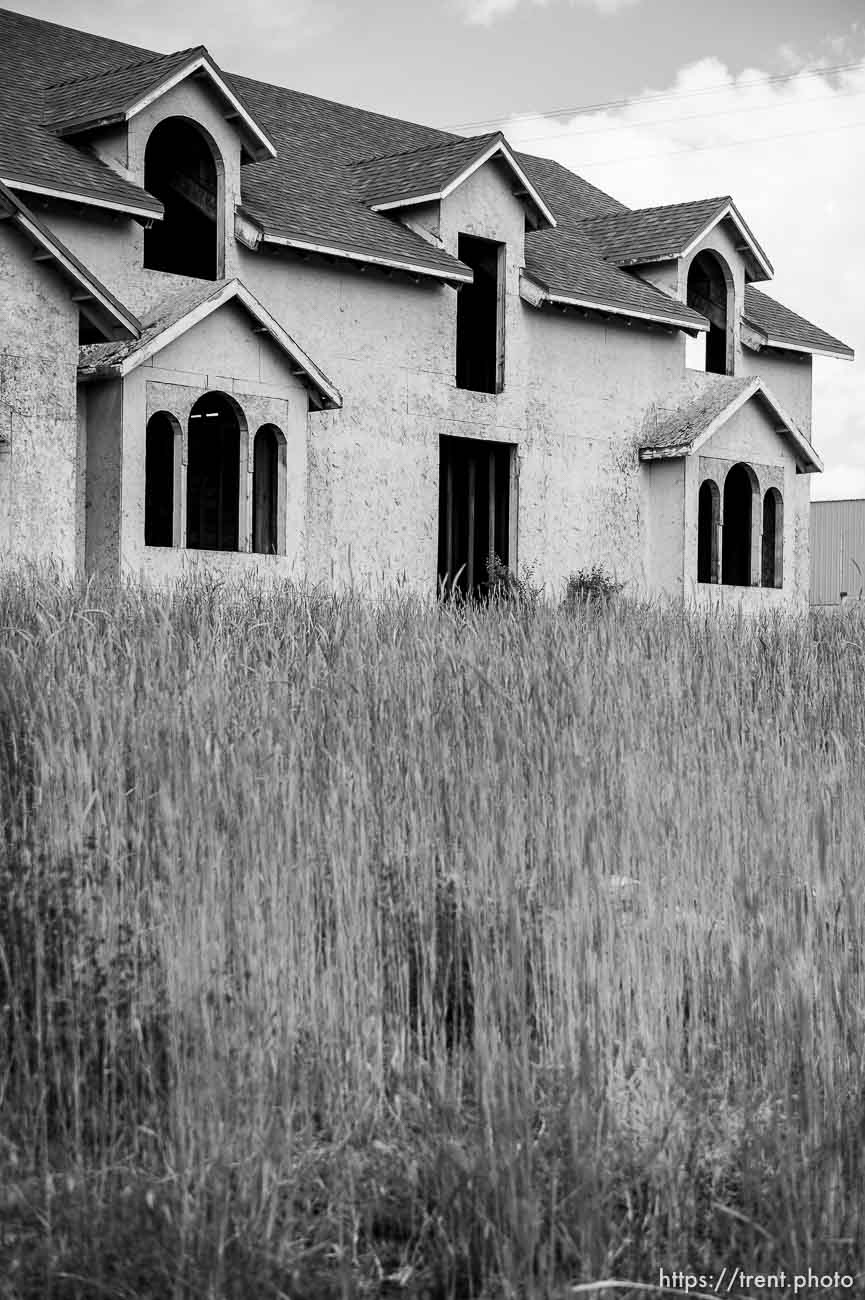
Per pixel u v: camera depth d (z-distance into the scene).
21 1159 4.43
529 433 24.25
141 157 19.55
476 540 24.11
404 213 23.22
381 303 22.19
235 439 20.33
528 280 24.03
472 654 7.52
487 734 6.27
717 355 28.39
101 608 9.68
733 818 6.04
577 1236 4.10
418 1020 4.96
